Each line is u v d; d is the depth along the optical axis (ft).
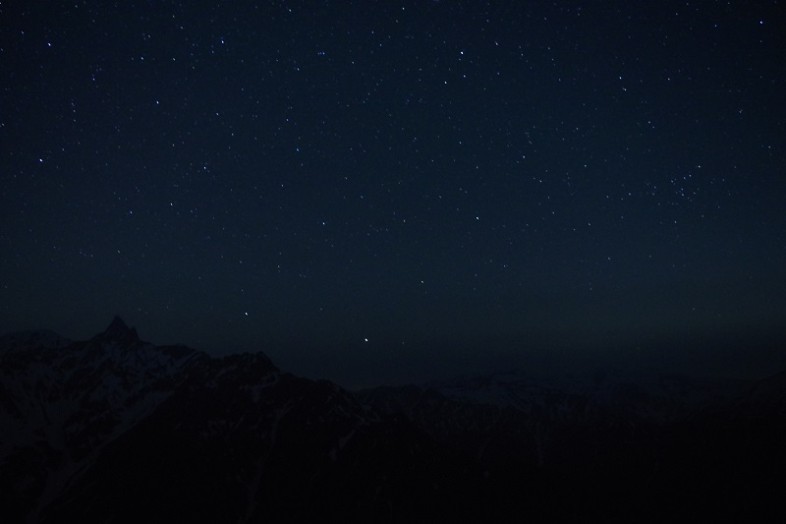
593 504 476.13
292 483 386.11
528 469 516.73
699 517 494.59
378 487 385.91
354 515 360.48
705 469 583.17
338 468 400.47
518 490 439.22
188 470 391.65
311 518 358.23
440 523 362.33
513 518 394.32
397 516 362.74
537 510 416.46
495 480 441.27
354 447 424.46
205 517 355.77
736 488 523.70
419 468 416.87
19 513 361.92
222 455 410.52
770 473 524.11
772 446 568.41
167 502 364.38
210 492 375.45
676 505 526.57
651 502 536.83
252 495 381.19
